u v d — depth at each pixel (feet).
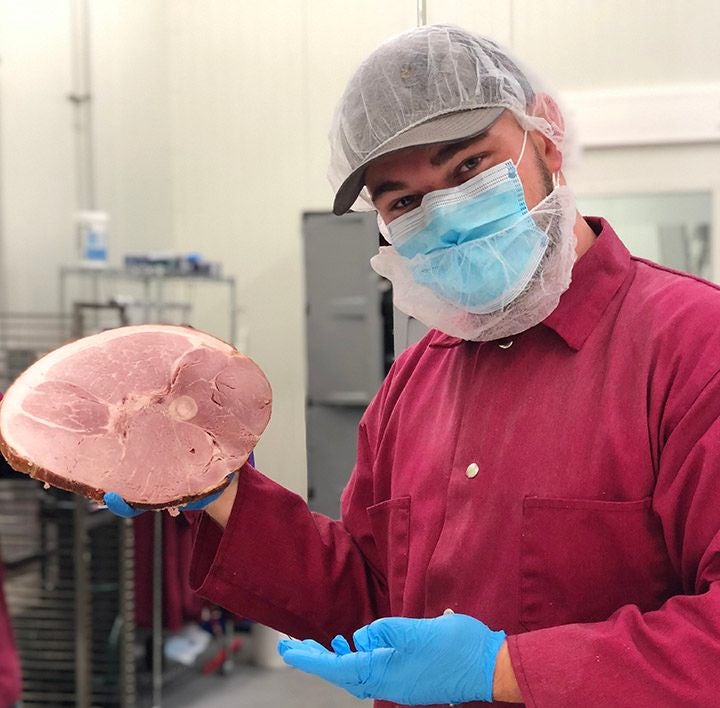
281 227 6.75
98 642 6.68
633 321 2.19
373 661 1.93
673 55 4.89
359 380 3.57
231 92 6.19
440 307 2.44
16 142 6.84
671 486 1.95
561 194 2.28
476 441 2.33
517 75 2.36
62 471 2.18
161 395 2.42
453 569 2.27
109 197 7.90
